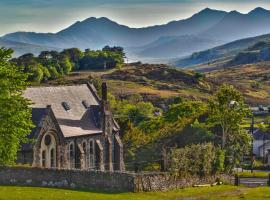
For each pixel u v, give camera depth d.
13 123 80.62
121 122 149.25
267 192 81.06
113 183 77.06
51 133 108.69
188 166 91.69
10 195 64.12
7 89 80.19
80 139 119.31
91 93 134.50
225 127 126.56
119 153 131.38
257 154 184.25
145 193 76.75
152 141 134.62
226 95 127.94
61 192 69.88
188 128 130.38
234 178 103.31
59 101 121.88
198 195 79.38
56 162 109.88
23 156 103.56
